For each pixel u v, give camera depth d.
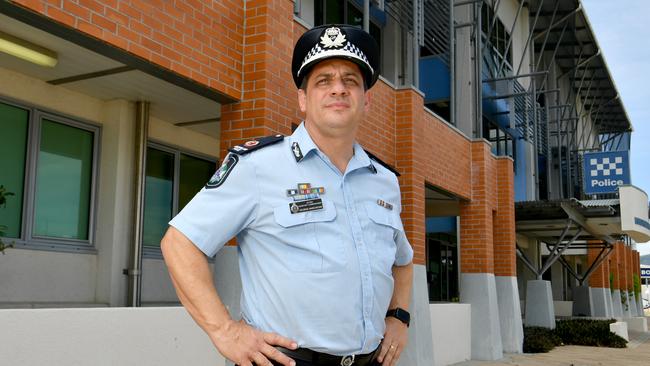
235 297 6.20
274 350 1.97
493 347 12.28
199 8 6.14
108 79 7.08
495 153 19.50
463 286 12.69
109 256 7.66
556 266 28.08
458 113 15.03
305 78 2.27
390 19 13.69
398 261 2.52
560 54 27.34
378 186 2.31
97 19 5.11
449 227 17.16
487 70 18.12
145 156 7.91
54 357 4.56
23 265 6.88
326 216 2.09
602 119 38.00
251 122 6.55
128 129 7.89
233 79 6.54
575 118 27.36
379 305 2.17
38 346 4.46
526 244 20.92
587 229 17.91
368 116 8.98
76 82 7.20
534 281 16.77
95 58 6.41
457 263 19.92
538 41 25.56
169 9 5.80
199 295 1.97
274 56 6.69
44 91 7.20
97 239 7.75
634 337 21.25
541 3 19.98
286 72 6.88
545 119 22.84
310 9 11.31
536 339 14.30
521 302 22.62
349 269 2.07
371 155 2.40
